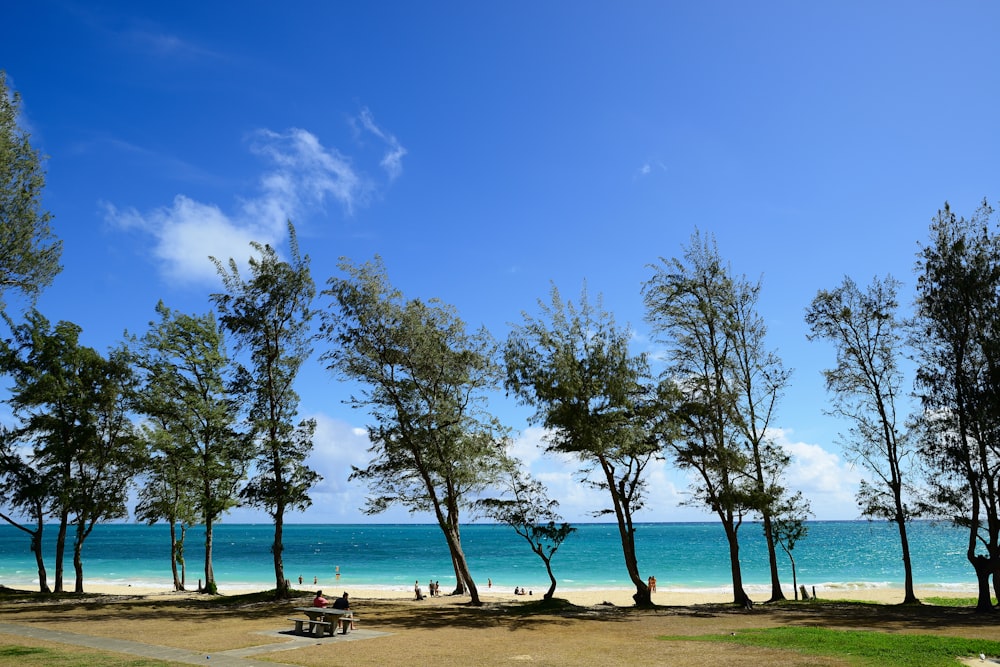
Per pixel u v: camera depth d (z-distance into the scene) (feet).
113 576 244.01
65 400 117.08
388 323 100.22
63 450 113.70
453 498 107.86
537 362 100.48
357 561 342.23
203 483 119.75
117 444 122.11
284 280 107.96
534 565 306.76
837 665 46.93
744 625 75.82
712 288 110.83
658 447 102.27
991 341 92.38
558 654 54.44
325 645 58.85
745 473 105.19
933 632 67.10
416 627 74.02
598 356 98.53
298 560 349.00
